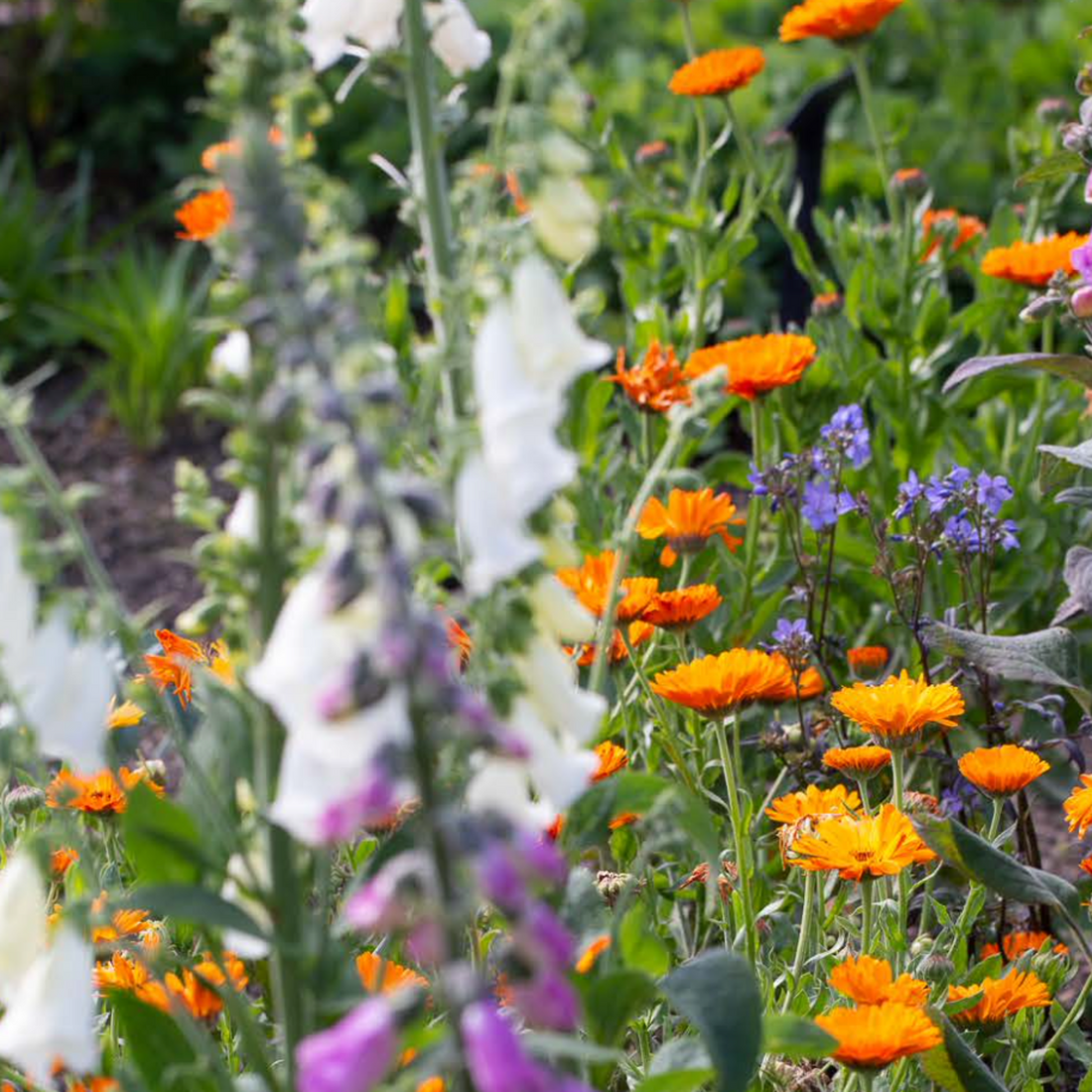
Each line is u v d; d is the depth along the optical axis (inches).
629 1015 64.4
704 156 154.7
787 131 179.8
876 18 146.6
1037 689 133.8
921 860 85.8
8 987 55.0
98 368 261.4
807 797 92.8
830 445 121.4
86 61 326.3
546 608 57.1
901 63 290.7
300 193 54.9
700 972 64.2
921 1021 70.8
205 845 60.2
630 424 142.8
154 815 58.6
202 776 61.0
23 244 268.5
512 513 50.6
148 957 65.7
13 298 266.2
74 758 55.9
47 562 54.8
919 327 149.3
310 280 49.1
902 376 147.9
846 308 151.9
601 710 56.6
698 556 136.9
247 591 56.2
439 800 47.7
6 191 305.9
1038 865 112.8
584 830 66.3
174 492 229.0
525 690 54.6
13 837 100.7
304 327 46.6
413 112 66.0
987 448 153.5
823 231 162.6
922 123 265.4
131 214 305.9
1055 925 114.9
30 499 55.6
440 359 58.6
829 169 248.4
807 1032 66.1
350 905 46.9
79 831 86.5
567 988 44.8
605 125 165.0
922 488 116.0
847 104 271.1
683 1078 63.4
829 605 140.8
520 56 57.2
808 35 150.1
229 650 64.1
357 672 44.7
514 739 45.0
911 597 132.1
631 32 309.0
